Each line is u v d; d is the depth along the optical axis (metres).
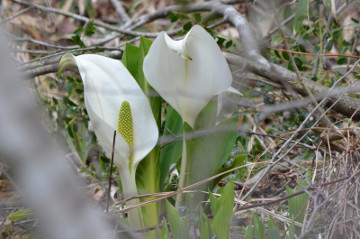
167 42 1.77
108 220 1.70
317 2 2.06
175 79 1.80
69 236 0.78
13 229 1.86
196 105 1.80
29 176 0.75
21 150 0.75
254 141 2.05
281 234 1.79
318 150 1.88
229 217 1.72
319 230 1.79
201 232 1.73
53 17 1.94
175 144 1.85
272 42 1.99
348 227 1.76
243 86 2.00
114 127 1.79
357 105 1.93
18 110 0.76
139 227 1.79
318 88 1.94
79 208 0.82
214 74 1.80
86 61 1.80
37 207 0.76
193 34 1.78
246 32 2.01
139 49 1.84
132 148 1.78
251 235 1.76
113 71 1.80
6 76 0.77
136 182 1.81
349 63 2.07
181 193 1.82
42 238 1.48
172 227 1.73
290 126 2.03
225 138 1.81
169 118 1.87
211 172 1.81
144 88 1.83
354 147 1.83
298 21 1.96
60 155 0.85
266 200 1.84
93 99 1.79
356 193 1.78
